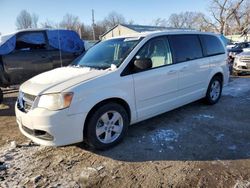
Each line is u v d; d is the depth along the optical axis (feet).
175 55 15.25
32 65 23.16
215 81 19.21
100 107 11.68
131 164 10.93
